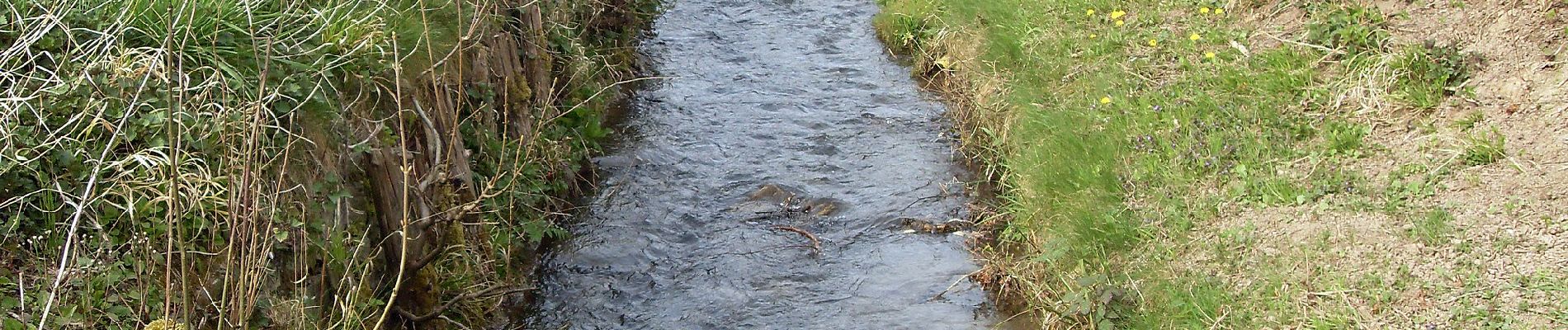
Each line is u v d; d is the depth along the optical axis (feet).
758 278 18.76
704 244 20.08
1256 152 17.79
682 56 31.50
